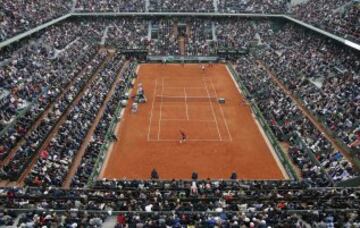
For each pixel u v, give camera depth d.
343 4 84.12
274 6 102.75
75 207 30.61
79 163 41.91
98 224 28.12
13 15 71.31
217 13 101.06
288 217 28.72
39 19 77.06
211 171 43.12
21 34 65.81
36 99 52.25
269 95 62.41
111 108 56.78
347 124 47.62
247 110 61.78
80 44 84.69
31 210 29.52
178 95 68.62
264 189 35.50
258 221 27.81
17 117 46.03
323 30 75.44
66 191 33.75
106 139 48.06
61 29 89.88
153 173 40.66
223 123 56.50
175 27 103.75
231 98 67.50
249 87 69.62
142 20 105.12
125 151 47.38
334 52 73.06
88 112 53.00
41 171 37.47
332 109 52.47
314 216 28.89
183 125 55.50
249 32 101.19
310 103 56.53
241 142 50.59
